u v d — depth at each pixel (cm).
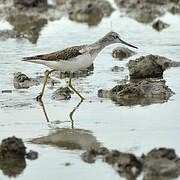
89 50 1627
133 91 1571
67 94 1593
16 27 2717
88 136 1220
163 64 1930
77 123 1324
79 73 1881
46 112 1427
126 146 1139
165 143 1150
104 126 1290
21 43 2339
